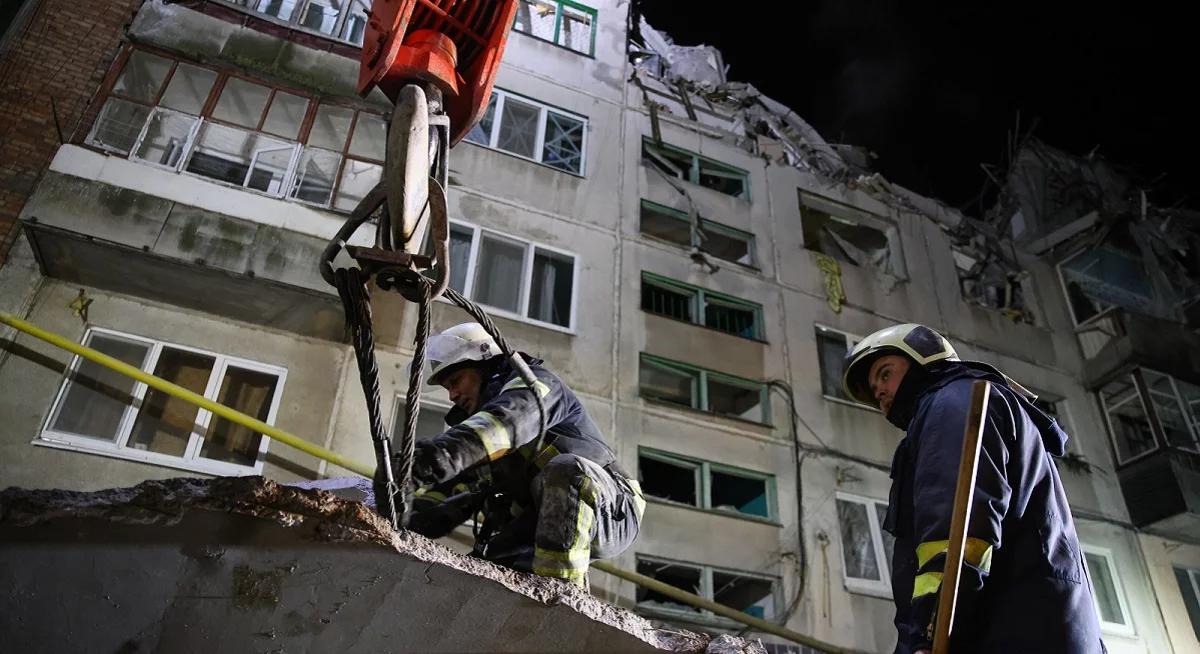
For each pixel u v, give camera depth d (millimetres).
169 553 2064
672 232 18047
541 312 14258
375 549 2125
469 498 3658
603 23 19312
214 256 10125
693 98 20312
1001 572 2613
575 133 17125
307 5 13258
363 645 2305
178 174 10539
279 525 2059
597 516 2936
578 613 2377
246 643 2221
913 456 2908
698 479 13812
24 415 9414
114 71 11430
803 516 13977
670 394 15422
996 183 24500
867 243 21047
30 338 9852
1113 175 23594
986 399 2520
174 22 11984
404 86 2961
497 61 3217
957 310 19203
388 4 3080
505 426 2799
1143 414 18406
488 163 15273
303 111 12031
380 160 11859
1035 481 2686
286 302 10680
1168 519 16578
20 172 10508
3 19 11711
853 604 13359
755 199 18516
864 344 3383
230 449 10266
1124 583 16250
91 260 10078
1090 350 19609
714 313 16734
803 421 15258
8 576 2057
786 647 12523
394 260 2391
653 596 13242
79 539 2020
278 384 10875
